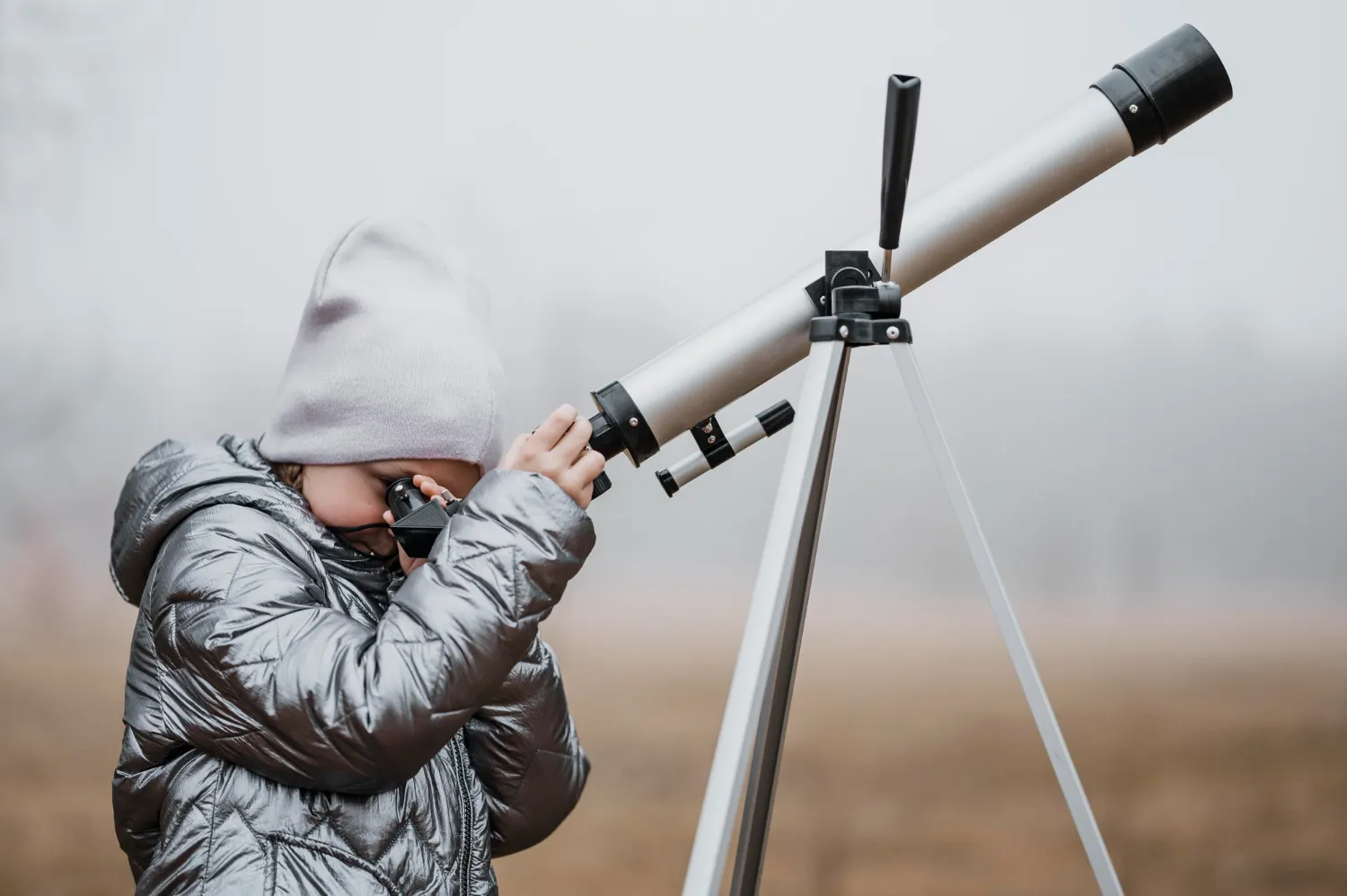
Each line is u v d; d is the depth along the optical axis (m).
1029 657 0.78
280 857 0.78
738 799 0.74
